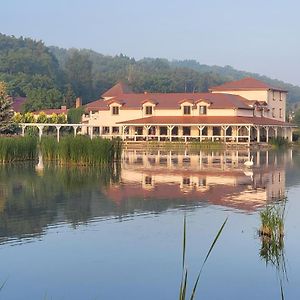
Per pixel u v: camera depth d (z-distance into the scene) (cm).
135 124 7794
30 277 1433
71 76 17700
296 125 9069
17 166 4094
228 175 3678
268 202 2509
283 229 1880
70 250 1656
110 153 4369
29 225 1973
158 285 1386
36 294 1323
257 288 1367
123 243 1736
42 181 3209
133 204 2414
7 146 4344
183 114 7988
